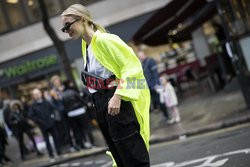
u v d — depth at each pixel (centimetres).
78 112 1733
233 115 1552
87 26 494
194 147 1222
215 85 2797
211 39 3266
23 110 1942
